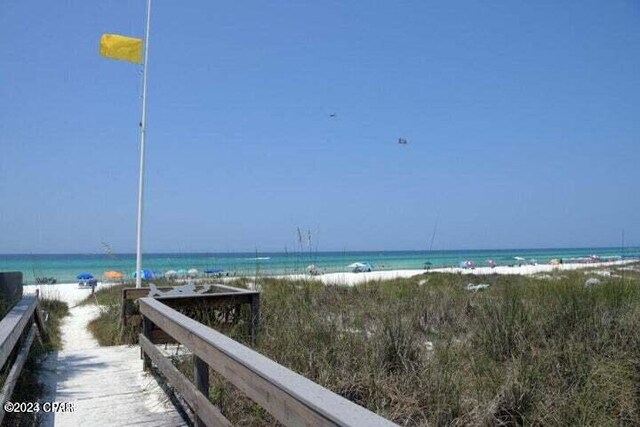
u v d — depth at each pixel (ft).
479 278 56.80
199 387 12.01
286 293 31.96
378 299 31.45
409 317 22.90
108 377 19.02
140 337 20.01
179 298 22.53
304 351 17.01
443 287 41.27
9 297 23.24
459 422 13.12
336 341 17.89
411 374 15.28
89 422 14.44
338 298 30.19
